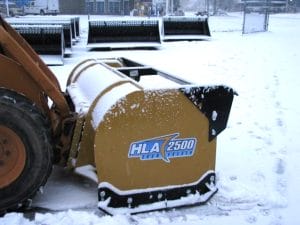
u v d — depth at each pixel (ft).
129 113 9.57
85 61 14.42
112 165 9.72
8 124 9.37
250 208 10.43
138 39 44.86
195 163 10.39
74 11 175.94
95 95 10.85
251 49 43.73
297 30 73.36
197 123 10.17
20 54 9.83
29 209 10.06
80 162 10.62
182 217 9.92
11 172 9.57
